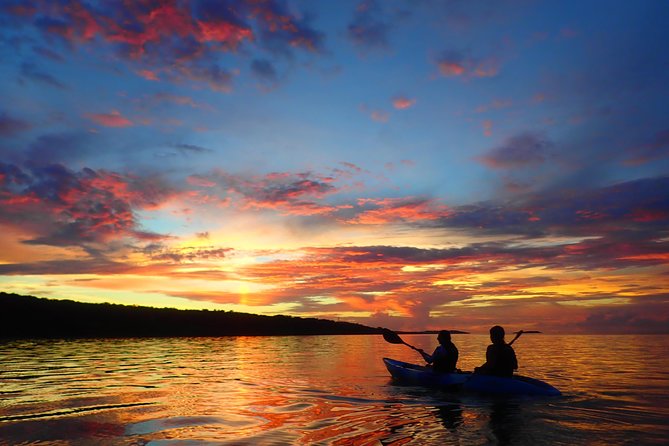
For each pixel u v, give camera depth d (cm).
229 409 712
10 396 837
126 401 785
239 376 1190
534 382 935
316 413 682
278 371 1325
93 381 1062
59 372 1252
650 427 587
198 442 505
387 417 653
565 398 827
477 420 634
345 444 501
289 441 512
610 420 634
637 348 2669
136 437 529
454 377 961
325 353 2269
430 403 779
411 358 1994
